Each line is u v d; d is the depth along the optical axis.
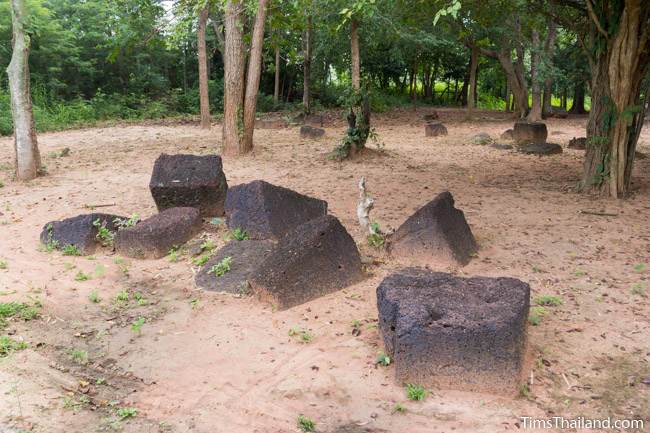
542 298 5.68
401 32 19.92
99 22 28.73
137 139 19.08
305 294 5.75
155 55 31.97
